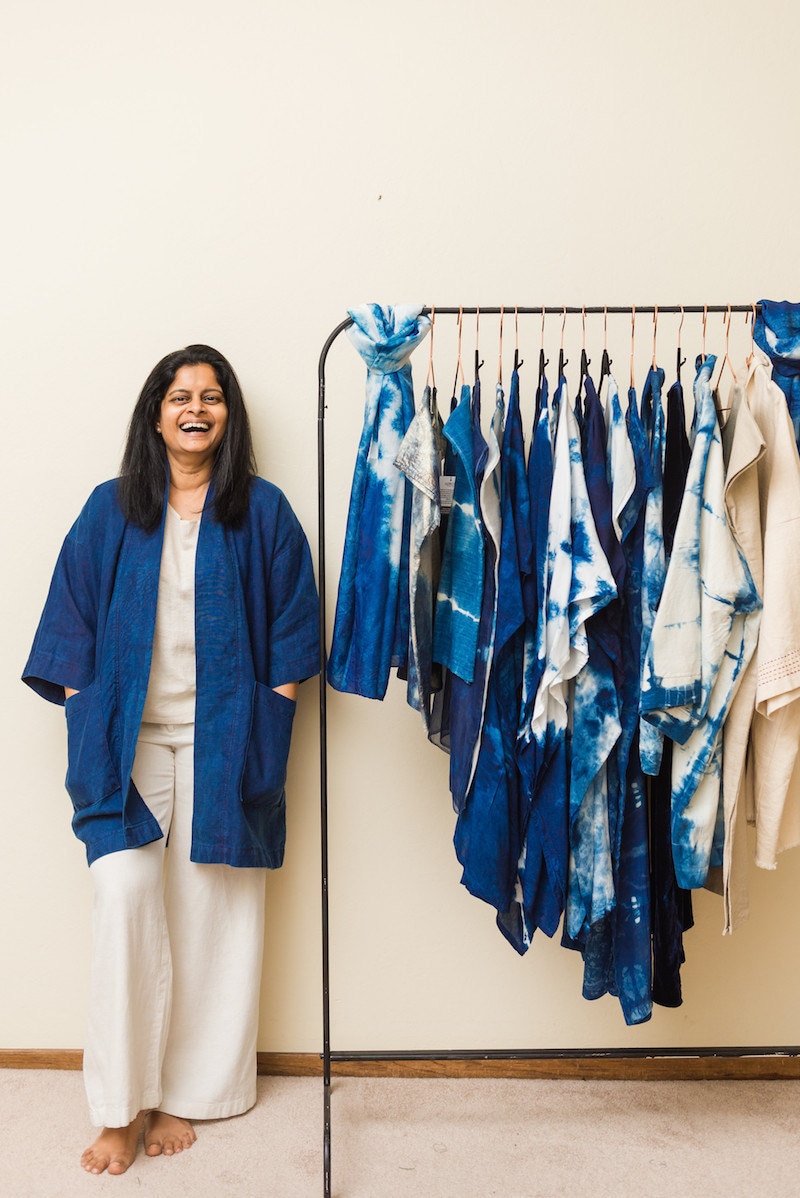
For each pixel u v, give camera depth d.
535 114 1.90
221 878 1.83
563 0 1.89
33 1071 2.02
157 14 1.91
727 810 1.60
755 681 1.58
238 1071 1.84
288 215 1.92
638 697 1.61
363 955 2.01
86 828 1.73
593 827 1.62
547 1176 1.67
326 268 1.92
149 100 1.92
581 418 1.62
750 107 1.90
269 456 1.95
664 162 1.91
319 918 2.01
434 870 2.00
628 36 1.90
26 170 1.92
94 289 1.93
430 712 1.71
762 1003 2.02
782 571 1.53
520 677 1.64
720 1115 1.87
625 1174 1.68
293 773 1.99
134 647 1.72
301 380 1.94
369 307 1.57
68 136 1.92
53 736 2.00
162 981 1.75
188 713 1.79
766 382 1.56
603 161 1.91
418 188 1.91
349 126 1.91
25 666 1.85
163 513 1.76
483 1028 2.02
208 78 1.91
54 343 1.94
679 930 1.69
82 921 2.01
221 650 1.74
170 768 1.82
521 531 1.60
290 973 2.02
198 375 1.75
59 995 2.03
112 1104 1.67
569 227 1.91
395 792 1.99
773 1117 1.86
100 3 1.91
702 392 1.55
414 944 2.01
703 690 1.54
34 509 1.97
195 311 1.93
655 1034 2.02
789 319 1.54
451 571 1.63
